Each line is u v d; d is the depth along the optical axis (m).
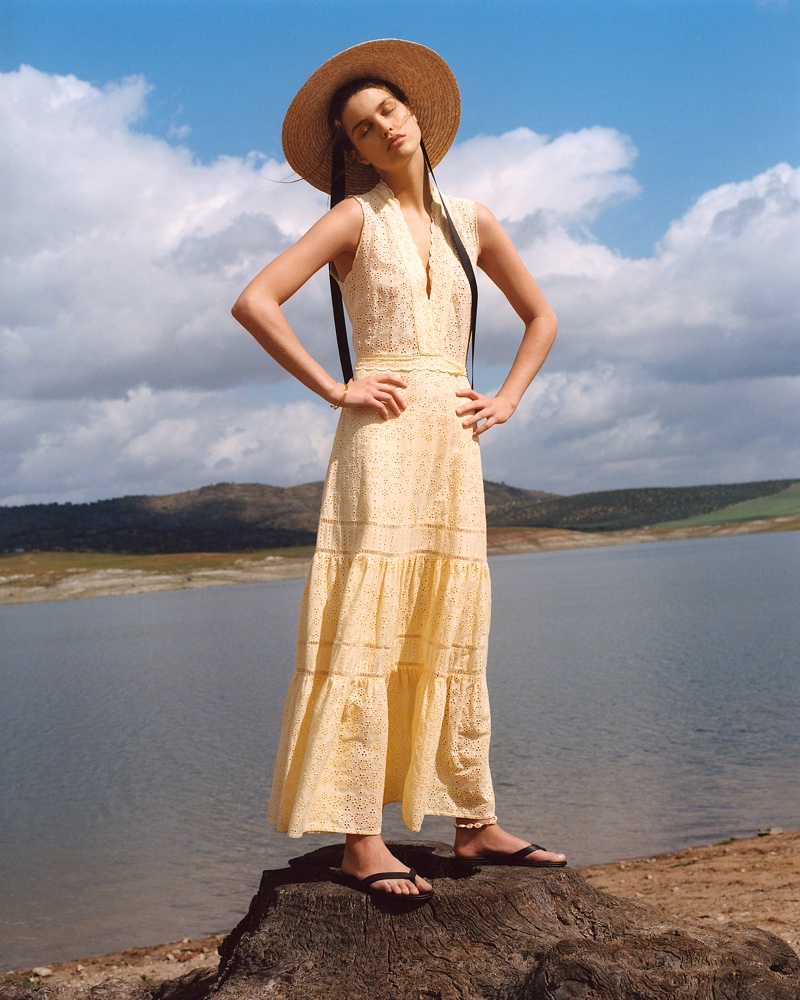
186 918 10.11
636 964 2.60
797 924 7.18
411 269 3.21
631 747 18.36
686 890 8.88
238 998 2.76
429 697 3.14
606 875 10.05
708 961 2.62
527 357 3.48
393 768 3.28
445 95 3.48
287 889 3.02
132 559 182.25
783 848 10.51
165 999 3.96
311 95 3.33
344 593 3.06
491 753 18.53
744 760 16.50
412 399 3.16
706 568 94.56
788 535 192.25
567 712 23.33
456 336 3.30
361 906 2.91
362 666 3.02
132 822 15.34
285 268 3.13
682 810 13.35
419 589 3.23
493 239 3.48
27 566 171.75
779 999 2.54
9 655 56.84
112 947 9.20
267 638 57.66
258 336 3.09
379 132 3.24
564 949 2.64
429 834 12.73
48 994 4.23
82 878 12.04
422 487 3.19
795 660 30.02
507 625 50.97
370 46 3.26
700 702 23.48
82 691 36.62
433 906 2.92
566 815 13.41
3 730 27.95
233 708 29.31
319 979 2.82
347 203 3.23
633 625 46.38
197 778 18.91
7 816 16.38
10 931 9.88
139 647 56.50
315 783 2.94
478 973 2.73
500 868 3.22
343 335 3.44
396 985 2.72
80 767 21.08
